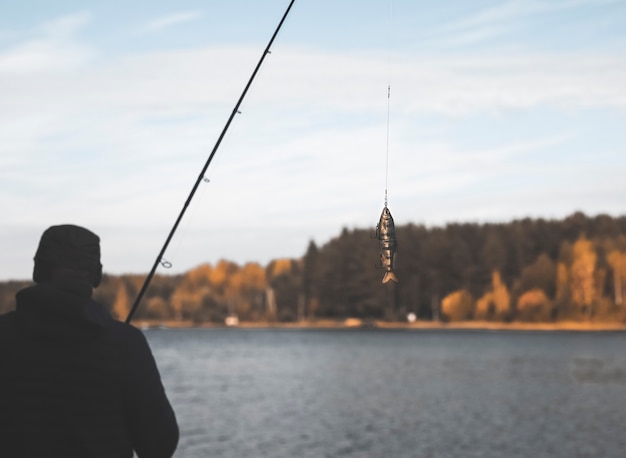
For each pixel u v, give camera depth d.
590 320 130.12
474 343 97.50
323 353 79.44
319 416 30.09
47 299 2.98
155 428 3.08
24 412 2.94
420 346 91.69
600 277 130.62
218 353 82.06
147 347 3.16
